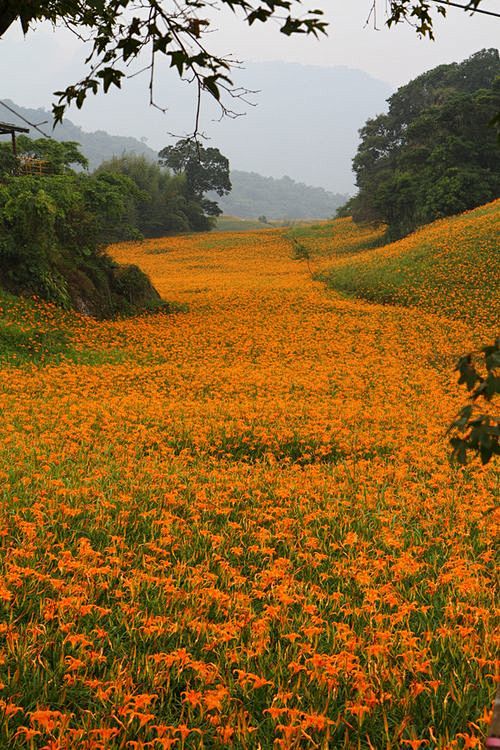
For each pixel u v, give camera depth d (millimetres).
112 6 3031
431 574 5938
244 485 8344
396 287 31516
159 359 19969
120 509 7160
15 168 23828
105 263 26672
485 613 4738
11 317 20266
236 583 5422
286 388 16250
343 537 6746
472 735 3436
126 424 11961
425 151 57094
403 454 10164
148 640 4527
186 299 31828
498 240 33594
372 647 4094
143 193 27297
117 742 3553
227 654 4242
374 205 57875
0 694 3832
